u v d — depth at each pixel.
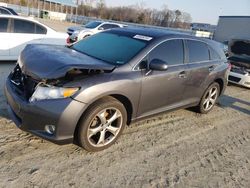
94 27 15.92
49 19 41.19
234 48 9.32
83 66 3.05
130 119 3.79
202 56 5.01
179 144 4.10
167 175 3.25
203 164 3.64
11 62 7.59
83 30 14.99
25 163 3.02
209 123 5.21
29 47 3.91
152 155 3.64
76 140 3.33
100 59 3.79
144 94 3.74
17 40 7.48
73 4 46.03
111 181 2.97
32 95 3.00
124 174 3.13
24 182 2.72
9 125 3.75
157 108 4.16
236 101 7.31
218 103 6.79
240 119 5.80
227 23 26.00
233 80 9.09
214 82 5.50
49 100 2.92
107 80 3.22
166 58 4.11
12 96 3.23
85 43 4.46
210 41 5.40
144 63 3.73
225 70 5.66
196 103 5.20
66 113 2.93
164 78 3.98
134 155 3.56
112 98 3.37
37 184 2.73
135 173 3.18
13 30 7.39
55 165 3.07
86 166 3.15
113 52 3.91
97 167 3.16
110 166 3.23
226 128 5.11
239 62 9.00
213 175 3.42
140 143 3.90
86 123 3.15
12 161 3.01
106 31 4.70
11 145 3.30
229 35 25.88
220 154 4.00
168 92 4.19
